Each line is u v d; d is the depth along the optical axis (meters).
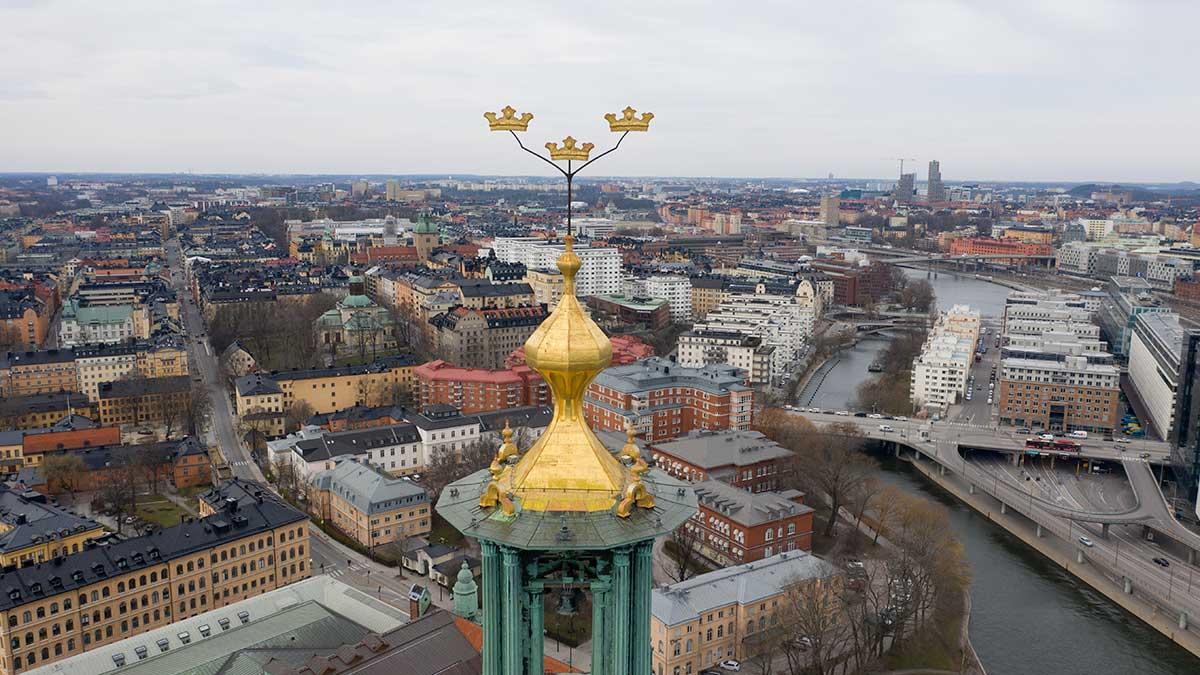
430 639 116.50
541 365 37.91
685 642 177.00
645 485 39.38
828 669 175.00
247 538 199.62
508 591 38.22
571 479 38.28
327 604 154.88
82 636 174.50
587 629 184.75
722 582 187.25
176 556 187.75
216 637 136.00
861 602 198.62
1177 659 193.88
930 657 186.38
